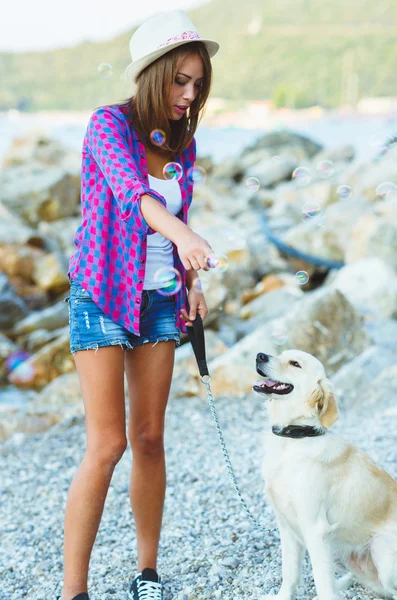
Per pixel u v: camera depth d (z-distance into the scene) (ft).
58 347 22.84
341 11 394.52
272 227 36.91
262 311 25.00
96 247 7.89
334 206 36.17
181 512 11.31
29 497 12.73
